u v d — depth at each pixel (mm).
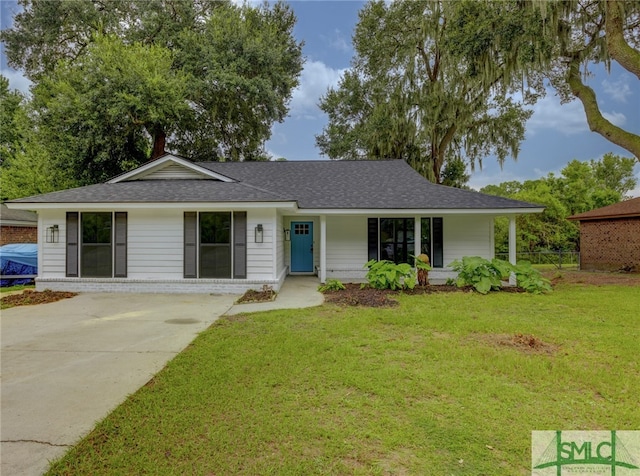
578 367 3848
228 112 19812
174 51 17891
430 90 17031
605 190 24797
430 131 17328
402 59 18062
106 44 15680
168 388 3344
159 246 9164
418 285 9758
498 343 4719
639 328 5457
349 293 8602
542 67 12055
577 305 7180
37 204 8594
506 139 17688
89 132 14891
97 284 9109
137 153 18203
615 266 14820
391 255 11648
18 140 20938
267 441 2490
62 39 19453
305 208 10039
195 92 17828
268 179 12703
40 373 3795
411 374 3658
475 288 9016
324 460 2287
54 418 2842
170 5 19625
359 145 21500
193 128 19812
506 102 17406
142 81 15688
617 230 14766
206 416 2830
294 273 12648
